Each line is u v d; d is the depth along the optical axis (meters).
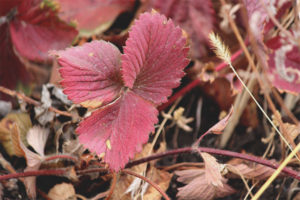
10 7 0.55
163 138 0.55
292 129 0.51
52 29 0.55
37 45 0.56
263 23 0.53
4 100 0.55
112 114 0.48
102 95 0.48
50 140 0.52
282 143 0.52
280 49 0.54
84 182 0.52
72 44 0.56
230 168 0.51
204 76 0.54
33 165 0.50
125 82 0.48
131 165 0.50
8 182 0.52
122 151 0.48
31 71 0.56
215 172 0.49
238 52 0.55
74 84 0.47
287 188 0.53
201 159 0.55
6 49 0.55
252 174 0.51
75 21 0.55
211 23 0.56
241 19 0.55
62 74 0.47
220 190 0.51
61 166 0.52
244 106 0.56
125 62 0.48
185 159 0.55
